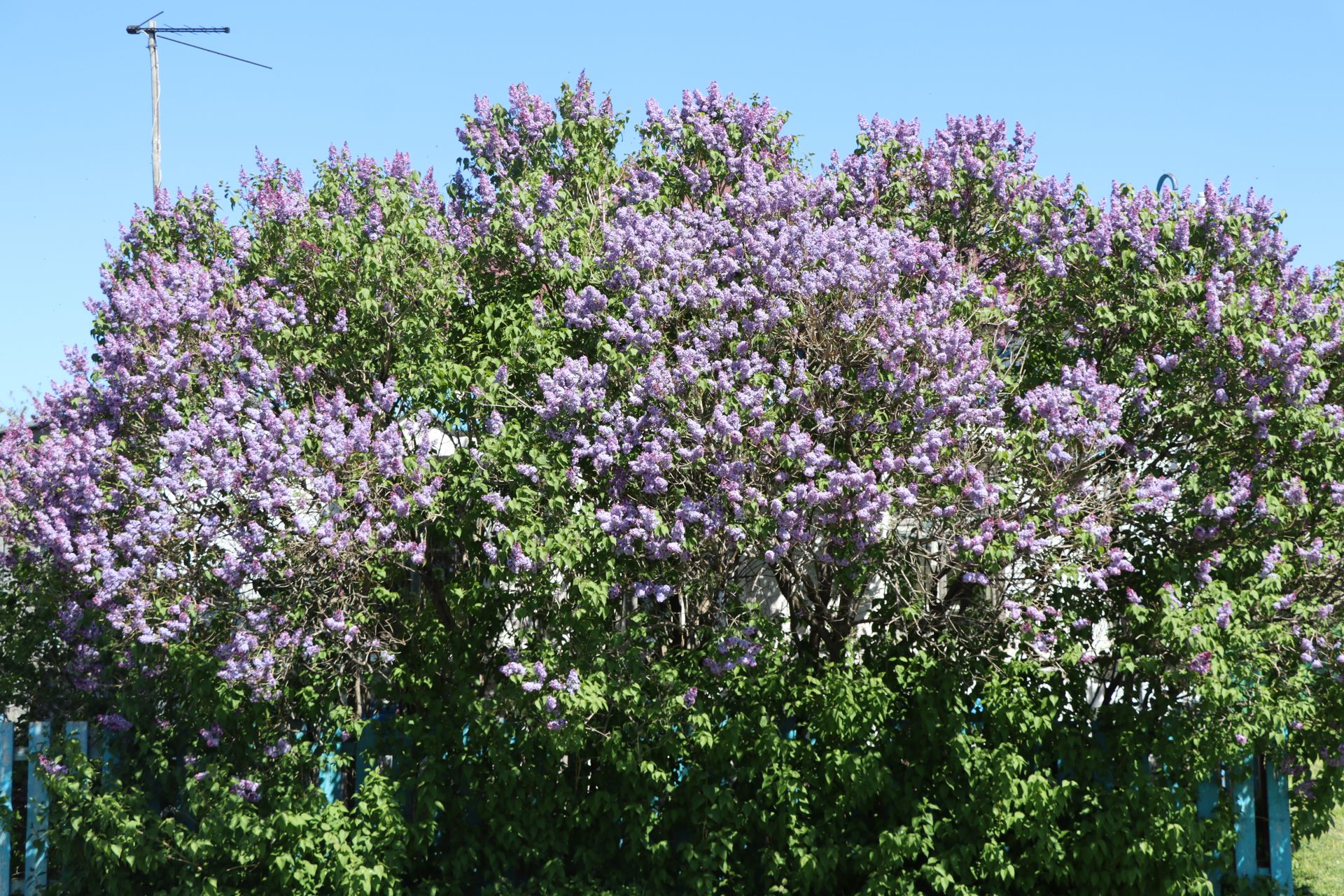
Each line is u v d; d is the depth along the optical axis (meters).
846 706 8.25
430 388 8.73
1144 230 8.98
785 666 8.64
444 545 8.96
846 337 8.52
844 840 8.59
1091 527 7.74
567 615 8.20
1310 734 8.45
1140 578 8.57
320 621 8.52
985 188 9.94
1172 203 9.13
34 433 10.05
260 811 8.80
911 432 8.27
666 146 10.52
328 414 8.18
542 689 8.14
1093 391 8.06
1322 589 8.41
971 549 7.83
